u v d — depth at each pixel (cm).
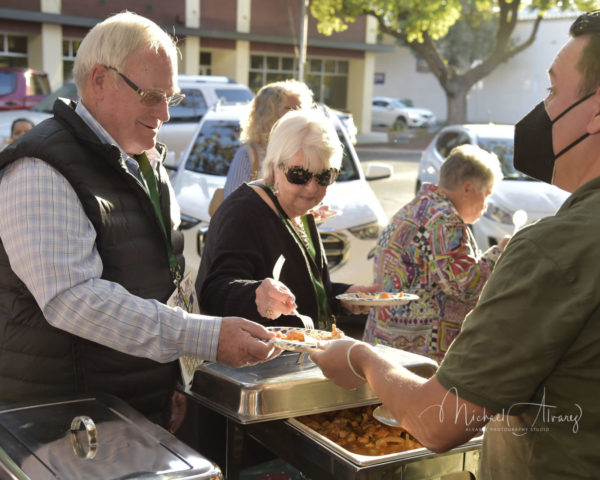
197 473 151
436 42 3984
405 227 316
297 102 367
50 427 169
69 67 2069
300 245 258
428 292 317
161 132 1139
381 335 323
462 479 192
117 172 205
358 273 562
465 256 309
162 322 189
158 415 226
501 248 315
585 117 136
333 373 167
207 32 2259
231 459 199
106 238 199
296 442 193
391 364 153
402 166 1938
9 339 198
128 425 173
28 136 193
